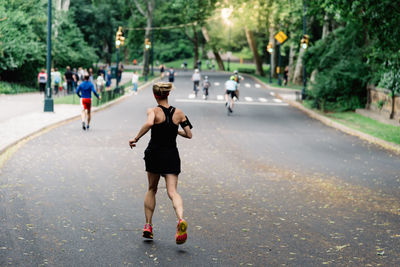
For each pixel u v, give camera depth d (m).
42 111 23.45
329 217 7.89
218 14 54.22
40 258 5.68
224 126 21.41
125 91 40.38
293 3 37.72
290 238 6.73
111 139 16.11
